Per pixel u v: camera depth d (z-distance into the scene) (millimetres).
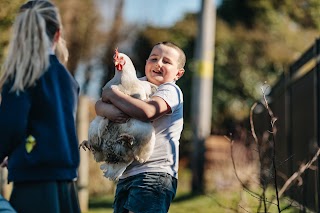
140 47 22516
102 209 10375
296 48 21656
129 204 4586
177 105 4668
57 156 3908
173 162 4695
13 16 9359
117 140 4516
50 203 3893
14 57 4004
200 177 13242
